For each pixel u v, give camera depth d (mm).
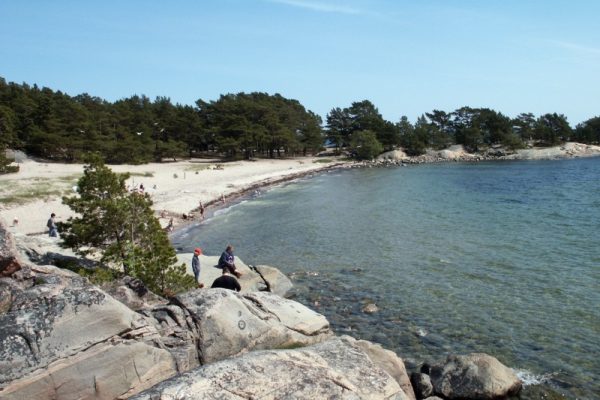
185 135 133375
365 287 27156
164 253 20797
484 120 169750
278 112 156625
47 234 38000
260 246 38812
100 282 17281
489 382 15305
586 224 42219
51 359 10172
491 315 22484
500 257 32406
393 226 44656
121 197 22719
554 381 16469
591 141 173625
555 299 24219
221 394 8938
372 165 138875
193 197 66375
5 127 95875
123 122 127375
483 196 63844
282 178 99312
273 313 16031
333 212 54938
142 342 11508
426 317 22500
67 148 101000
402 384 15047
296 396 9234
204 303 13727
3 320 10430
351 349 11875
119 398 10898
